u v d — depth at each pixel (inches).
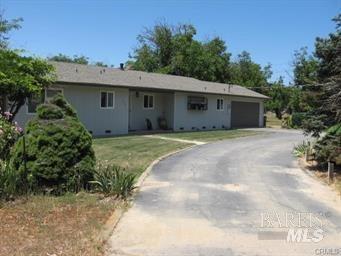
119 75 1138.0
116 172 423.8
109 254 254.5
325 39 598.9
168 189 445.7
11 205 343.6
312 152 669.9
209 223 324.8
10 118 595.2
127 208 361.1
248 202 397.1
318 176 551.5
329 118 602.9
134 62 2322.8
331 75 605.9
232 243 280.5
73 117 419.2
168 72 2135.8
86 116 965.8
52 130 393.1
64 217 321.4
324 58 604.1
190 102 1283.2
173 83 1272.1
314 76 639.8
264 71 2596.0
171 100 1232.8
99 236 281.1
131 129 1147.9
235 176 537.0
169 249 266.8
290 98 2016.5
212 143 925.8
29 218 314.3
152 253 259.3
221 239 288.0
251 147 875.4
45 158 386.3
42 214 325.4
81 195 386.9
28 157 388.5
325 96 599.8
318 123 599.2
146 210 359.3
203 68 2139.5
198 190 445.4
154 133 1103.6
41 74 637.9
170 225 317.7
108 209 348.5
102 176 407.8
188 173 548.7
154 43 2281.0
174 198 406.0
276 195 431.2
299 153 756.6
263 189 459.8
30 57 616.1
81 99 952.9
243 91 1588.3
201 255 257.9
